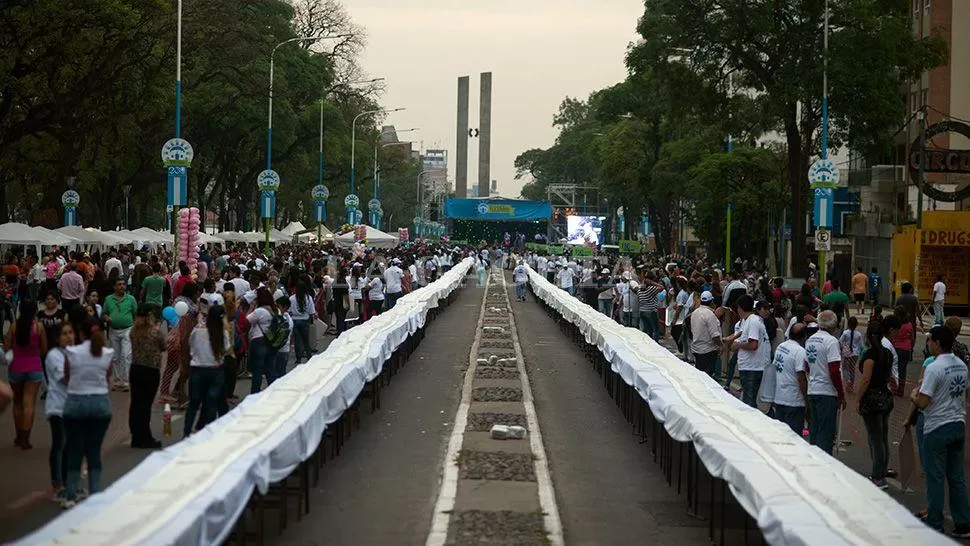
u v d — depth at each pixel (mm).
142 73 48062
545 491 12648
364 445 16000
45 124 43094
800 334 14625
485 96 177375
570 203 160375
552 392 22328
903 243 50125
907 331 22266
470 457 14570
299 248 63531
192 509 7465
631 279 36344
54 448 12133
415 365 26922
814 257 69750
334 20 81188
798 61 44969
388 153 108688
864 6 43750
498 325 39812
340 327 33531
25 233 42000
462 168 178375
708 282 31391
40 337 14977
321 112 73125
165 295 26984
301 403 12281
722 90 48656
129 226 85562
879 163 63719
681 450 12953
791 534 7324
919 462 15742
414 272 52125
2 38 41031
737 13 45312
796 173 47312
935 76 57094
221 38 52500
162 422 17188
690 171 67062
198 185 78125
